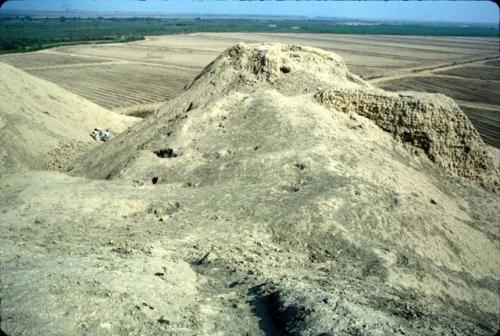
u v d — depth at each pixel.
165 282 10.82
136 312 9.14
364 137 25.06
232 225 16.25
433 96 27.88
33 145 35.09
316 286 12.41
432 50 153.75
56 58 108.12
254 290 11.73
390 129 26.80
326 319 9.27
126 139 30.94
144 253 13.00
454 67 111.88
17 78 40.88
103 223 16.19
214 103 27.14
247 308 10.62
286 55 34.94
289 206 17.25
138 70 96.12
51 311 8.55
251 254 14.52
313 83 32.00
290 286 11.21
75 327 8.34
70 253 12.60
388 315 10.91
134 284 10.11
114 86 78.50
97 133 41.69
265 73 31.98
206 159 22.67
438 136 26.70
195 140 24.55
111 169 26.88
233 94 28.00
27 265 10.47
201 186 20.00
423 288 14.70
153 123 31.33
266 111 25.11
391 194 19.77
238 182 19.62
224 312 10.30
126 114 60.09
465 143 26.92
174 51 132.38
